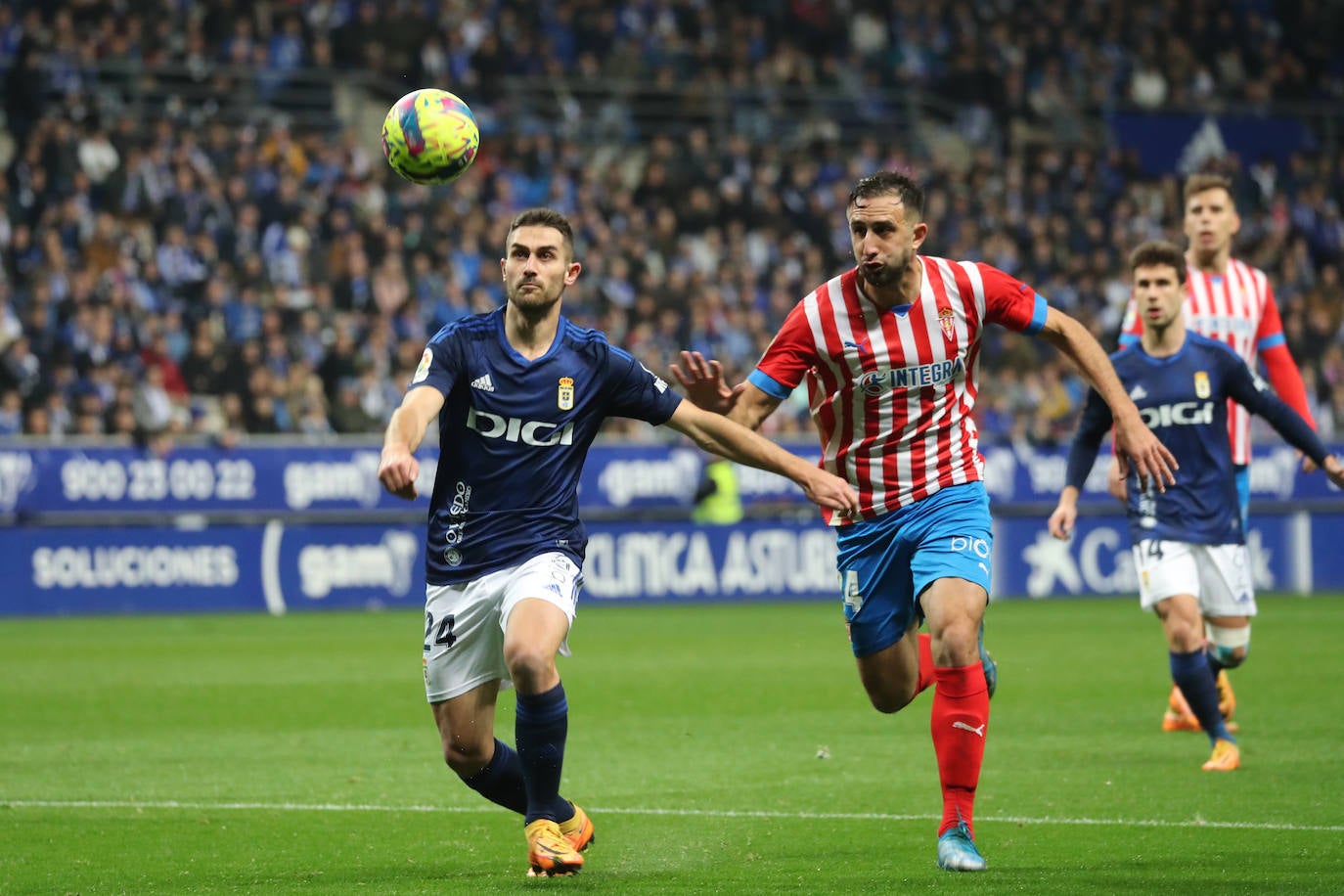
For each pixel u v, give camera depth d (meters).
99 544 51.41
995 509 58.78
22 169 60.41
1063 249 73.56
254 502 53.25
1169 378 21.78
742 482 57.34
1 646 41.09
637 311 63.97
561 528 14.91
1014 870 14.61
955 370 16.03
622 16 77.12
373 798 19.38
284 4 70.31
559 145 71.50
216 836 16.89
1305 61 86.00
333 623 48.16
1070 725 25.67
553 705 14.11
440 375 14.49
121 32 66.69
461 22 73.44
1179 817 17.48
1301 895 13.36
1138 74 82.81
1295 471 60.41
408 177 16.31
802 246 70.31
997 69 80.00
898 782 20.31
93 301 56.12
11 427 53.16
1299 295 71.69
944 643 15.00
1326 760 21.69
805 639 42.59
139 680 33.22
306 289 60.31
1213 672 23.14
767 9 79.25
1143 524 21.80
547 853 14.08
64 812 18.45
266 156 64.06
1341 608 51.16
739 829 17.05
